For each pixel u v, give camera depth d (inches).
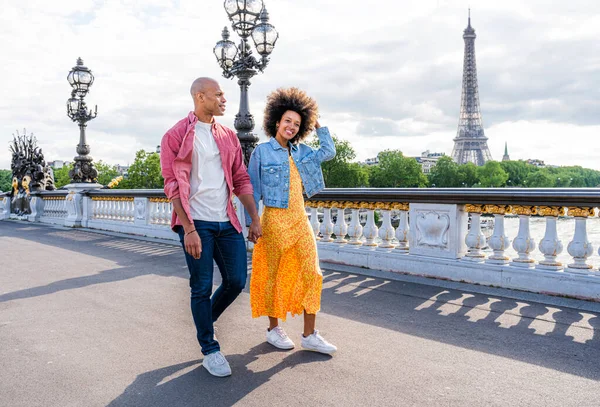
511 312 202.5
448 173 5177.2
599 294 213.9
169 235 494.0
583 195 217.2
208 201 147.9
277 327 168.2
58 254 398.6
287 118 161.3
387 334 178.5
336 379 139.9
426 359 154.0
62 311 218.4
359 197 306.8
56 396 132.9
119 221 584.4
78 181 674.8
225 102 149.7
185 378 142.9
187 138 143.1
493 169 5251.0
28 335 185.0
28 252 413.1
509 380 138.1
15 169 891.4
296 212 159.8
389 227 301.3
